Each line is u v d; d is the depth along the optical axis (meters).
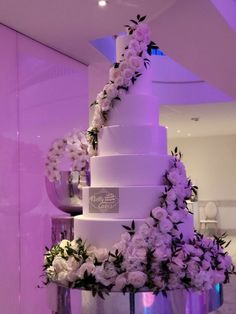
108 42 4.90
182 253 2.21
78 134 3.40
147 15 3.55
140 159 2.40
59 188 3.42
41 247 4.12
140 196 2.34
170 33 4.15
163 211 2.26
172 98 7.30
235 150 11.52
